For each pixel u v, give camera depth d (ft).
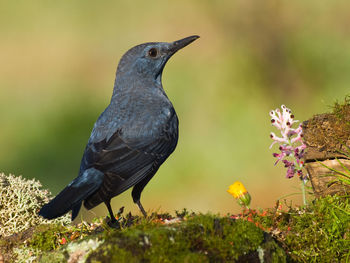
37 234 21.25
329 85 63.62
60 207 20.77
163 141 25.20
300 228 20.54
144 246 16.70
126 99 26.37
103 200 21.70
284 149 22.56
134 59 27.76
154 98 26.76
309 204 22.06
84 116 63.52
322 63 66.13
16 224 23.43
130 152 23.94
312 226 20.39
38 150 56.90
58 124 61.67
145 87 27.40
